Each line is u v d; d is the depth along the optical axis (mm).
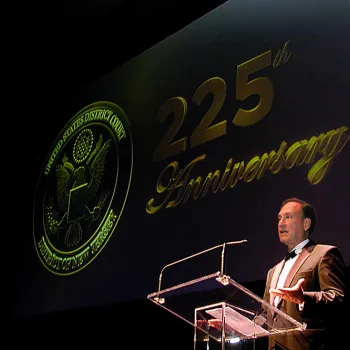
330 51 4598
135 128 6141
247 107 5094
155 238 5480
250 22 5332
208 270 4898
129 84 6406
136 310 5996
